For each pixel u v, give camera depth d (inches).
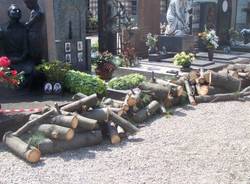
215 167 95.7
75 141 106.7
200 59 245.3
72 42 179.5
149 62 236.2
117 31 252.7
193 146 110.0
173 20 259.6
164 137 117.4
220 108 151.9
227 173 92.2
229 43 310.3
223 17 307.0
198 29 295.4
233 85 167.8
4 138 107.3
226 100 164.6
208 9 294.7
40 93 152.2
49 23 164.6
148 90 146.1
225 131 124.0
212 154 104.1
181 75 181.5
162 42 252.5
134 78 164.6
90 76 156.4
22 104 134.3
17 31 162.1
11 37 161.8
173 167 95.3
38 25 165.0
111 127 115.2
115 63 206.2
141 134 120.2
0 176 89.5
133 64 225.0
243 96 170.1
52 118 109.8
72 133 105.1
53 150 103.0
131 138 116.6
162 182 87.0
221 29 306.2
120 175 90.6
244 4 339.3
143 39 260.1
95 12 547.2
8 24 167.6
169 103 148.3
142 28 260.2
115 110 125.0
